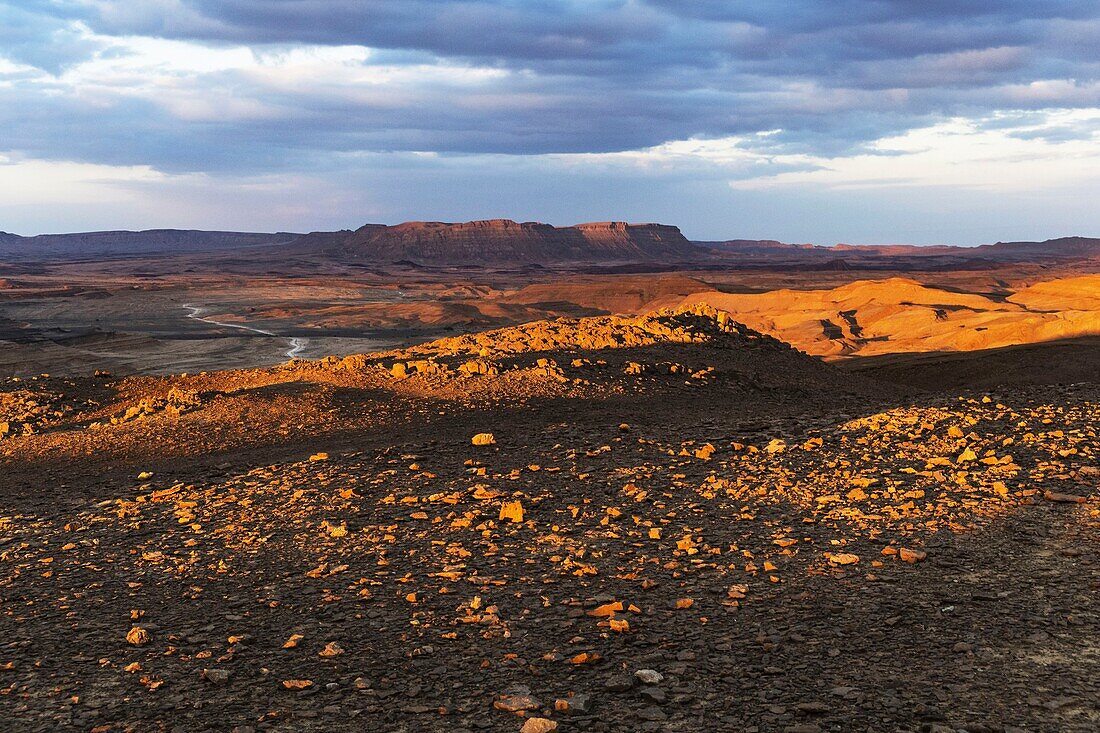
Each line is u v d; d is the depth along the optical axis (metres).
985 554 9.84
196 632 8.91
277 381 27.55
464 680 7.53
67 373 114.06
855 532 11.05
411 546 11.55
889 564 9.77
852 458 14.80
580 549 11.05
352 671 7.79
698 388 27.34
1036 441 14.43
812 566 9.91
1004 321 153.00
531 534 11.84
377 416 22.59
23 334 173.50
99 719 6.98
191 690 7.48
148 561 11.52
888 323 179.12
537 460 16.17
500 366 27.88
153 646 8.57
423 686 7.43
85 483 17.42
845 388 33.50
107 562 11.58
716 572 9.96
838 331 180.12
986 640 7.62
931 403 19.06
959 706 6.53
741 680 7.23
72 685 7.66
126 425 22.80
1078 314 119.50
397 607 9.38
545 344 33.88
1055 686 6.72
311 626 8.92
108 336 150.50
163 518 13.82
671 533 11.56
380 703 7.13
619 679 7.31
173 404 24.83
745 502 12.83
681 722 6.57
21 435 23.36
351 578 10.41
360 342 160.12
